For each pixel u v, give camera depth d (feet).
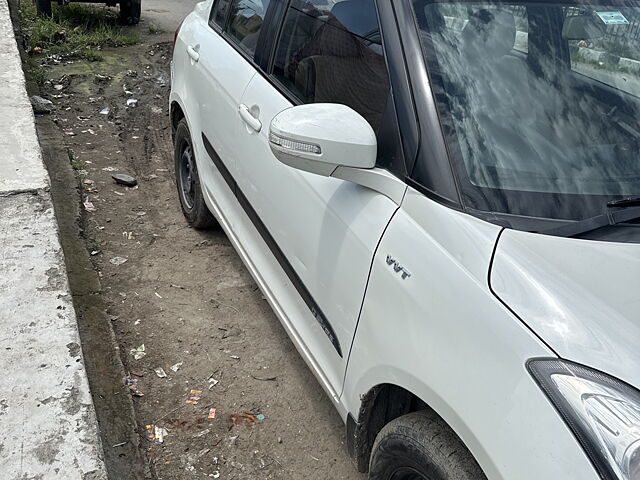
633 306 5.45
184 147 13.93
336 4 8.70
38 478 7.21
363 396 6.95
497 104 6.98
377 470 6.74
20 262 10.90
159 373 10.19
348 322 7.16
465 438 5.37
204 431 9.20
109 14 31.58
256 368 10.47
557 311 5.31
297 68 9.21
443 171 6.46
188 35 13.41
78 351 9.06
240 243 10.64
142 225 14.42
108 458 8.50
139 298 11.94
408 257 6.33
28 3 31.04
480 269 5.75
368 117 7.41
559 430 4.75
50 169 16.10
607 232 6.16
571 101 7.25
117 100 21.63
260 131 9.52
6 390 8.31
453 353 5.60
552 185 6.48
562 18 7.88
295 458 8.91
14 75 19.24
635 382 4.85
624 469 4.46
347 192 7.50
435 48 7.15
